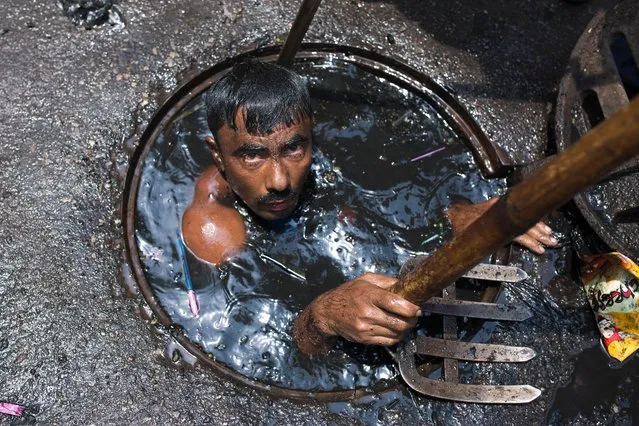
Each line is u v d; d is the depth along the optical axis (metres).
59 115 2.50
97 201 2.38
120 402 2.07
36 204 2.34
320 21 2.84
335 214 2.54
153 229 2.43
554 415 2.23
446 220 2.59
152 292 2.32
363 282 1.94
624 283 2.33
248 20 2.80
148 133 2.57
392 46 2.85
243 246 2.43
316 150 2.64
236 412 2.11
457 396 2.17
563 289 2.46
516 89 2.83
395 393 2.20
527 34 2.97
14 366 2.08
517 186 1.22
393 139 2.73
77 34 2.66
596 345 2.37
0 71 2.55
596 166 1.07
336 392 2.22
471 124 2.77
